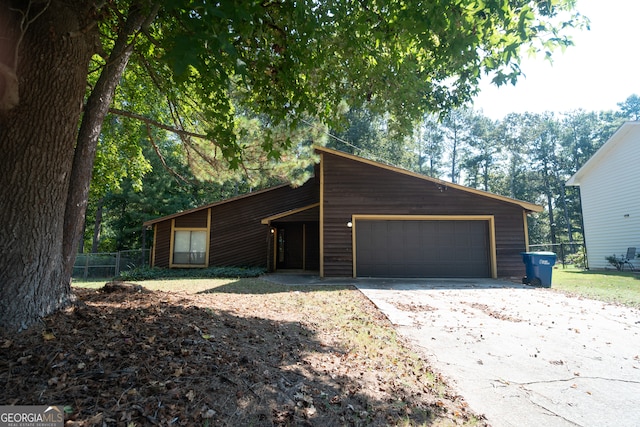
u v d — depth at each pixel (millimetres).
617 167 16047
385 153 27547
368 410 2773
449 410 2902
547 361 4047
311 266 16172
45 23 3178
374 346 4434
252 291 8695
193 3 2119
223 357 3059
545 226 38000
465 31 3738
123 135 10398
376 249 12180
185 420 2180
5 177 3062
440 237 12219
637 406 2982
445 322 5785
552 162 38906
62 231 3465
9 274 2973
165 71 5023
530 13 3434
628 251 14938
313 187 16469
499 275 11891
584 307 7008
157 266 15602
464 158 41125
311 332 4676
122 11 5000
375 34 4387
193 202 24812
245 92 5551
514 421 2738
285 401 2658
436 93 5812
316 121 7816
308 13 3725
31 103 3137
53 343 2705
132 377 2455
